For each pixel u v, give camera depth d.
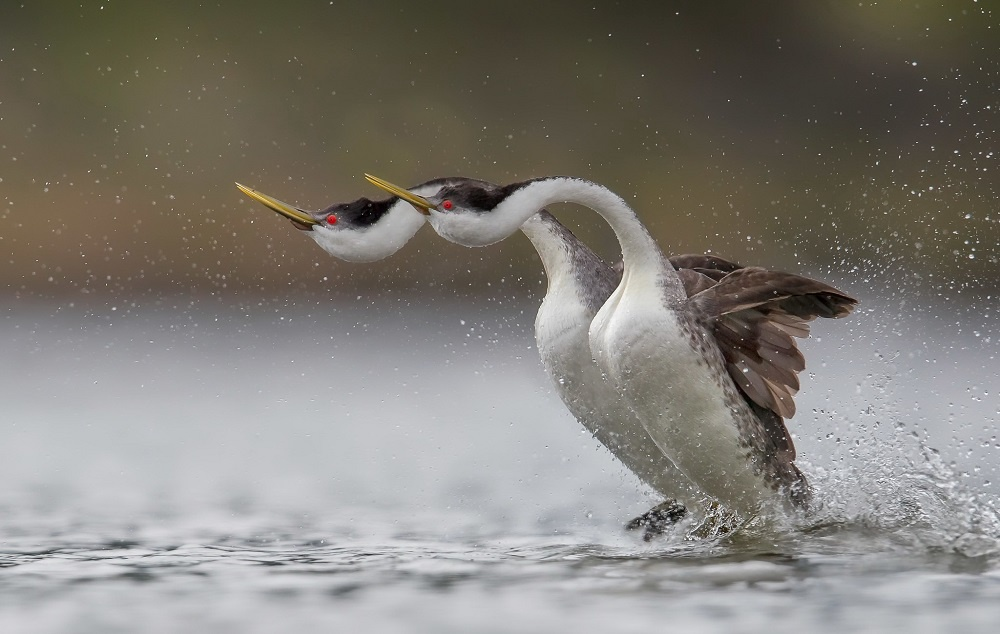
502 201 7.86
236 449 12.30
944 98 20.36
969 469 10.21
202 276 19.61
